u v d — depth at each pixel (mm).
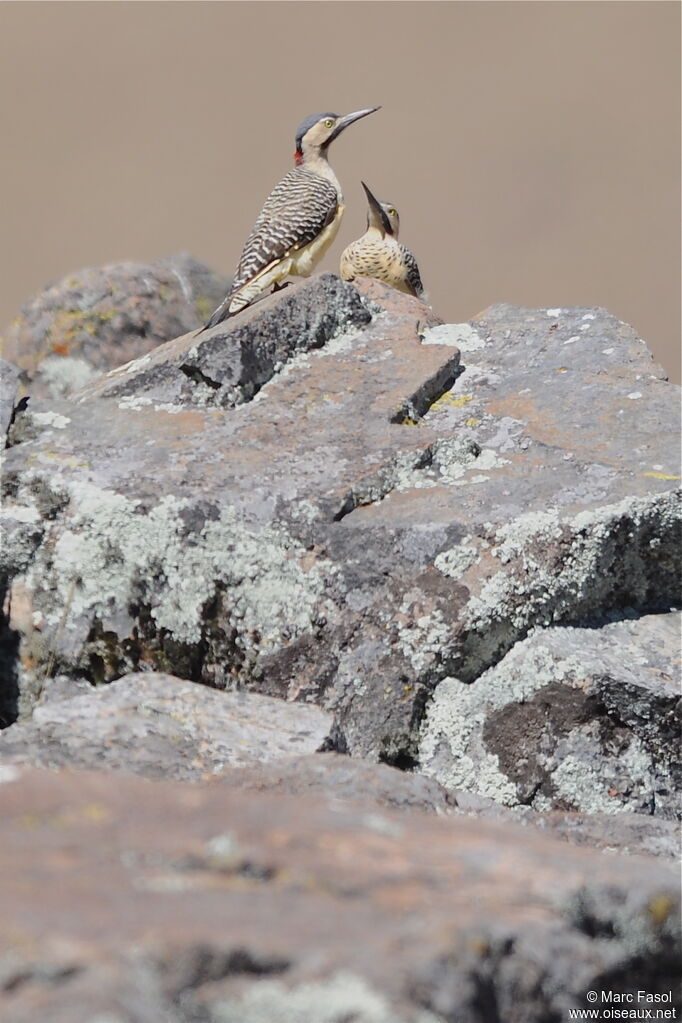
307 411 18156
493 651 15703
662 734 15195
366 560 15953
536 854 9703
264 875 8875
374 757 15359
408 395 18266
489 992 7883
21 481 16781
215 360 18531
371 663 15602
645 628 16109
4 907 8000
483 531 15945
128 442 17578
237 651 15891
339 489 16484
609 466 16781
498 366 19438
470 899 8680
